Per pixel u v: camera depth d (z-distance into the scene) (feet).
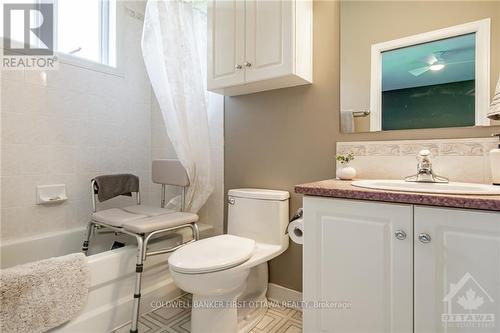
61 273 3.86
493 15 3.76
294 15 4.67
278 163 5.70
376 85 4.61
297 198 5.42
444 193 2.88
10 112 5.48
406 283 2.91
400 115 4.41
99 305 4.45
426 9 4.22
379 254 3.06
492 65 3.76
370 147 4.63
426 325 2.82
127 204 7.55
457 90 3.99
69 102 6.38
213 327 4.12
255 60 5.02
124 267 4.81
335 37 5.02
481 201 2.49
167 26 5.68
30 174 5.74
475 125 3.86
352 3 4.85
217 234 6.68
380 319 3.08
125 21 7.55
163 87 5.77
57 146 6.16
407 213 2.89
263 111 5.90
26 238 5.64
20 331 3.45
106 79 7.11
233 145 6.39
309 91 5.29
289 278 5.59
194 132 6.05
